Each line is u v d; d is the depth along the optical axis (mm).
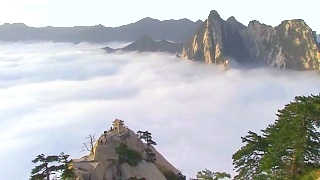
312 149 27875
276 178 29031
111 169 63094
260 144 31531
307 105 27375
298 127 27984
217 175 37656
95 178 59281
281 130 28469
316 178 27359
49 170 49406
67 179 50281
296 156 28156
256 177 30422
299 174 28812
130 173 64000
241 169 31953
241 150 32062
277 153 29078
